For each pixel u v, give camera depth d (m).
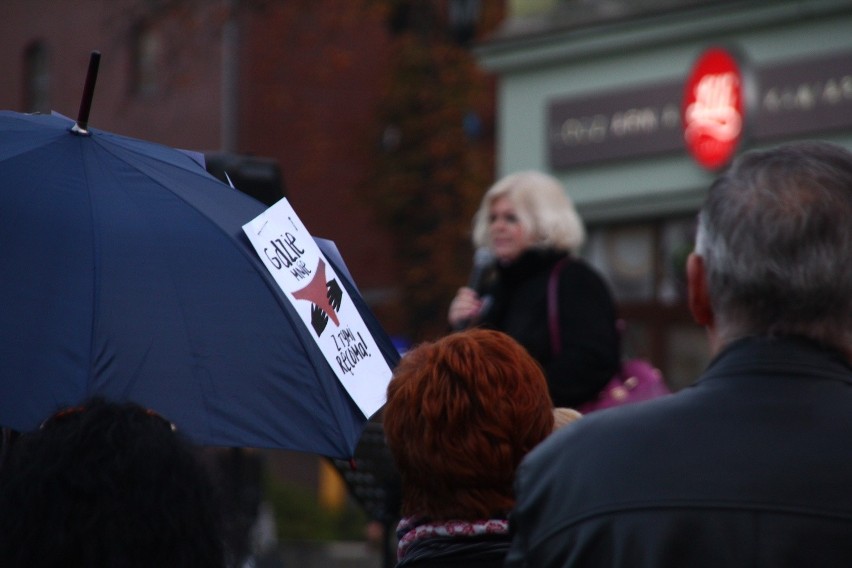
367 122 39.94
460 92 37.66
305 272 5.57
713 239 3.77
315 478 38.59
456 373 4.69
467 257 37.81
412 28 38.56
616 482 3.61
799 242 3.63
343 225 40.56
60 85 43.28
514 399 4.67
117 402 3.84
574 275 8.82
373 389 5.58
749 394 3.66
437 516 4.70
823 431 3.56
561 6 22.14
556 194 9.09
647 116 20.75
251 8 35.50
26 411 4.86
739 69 19.48
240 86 39.16
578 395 8.50
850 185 3.69
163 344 5.11
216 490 3.71
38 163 5.45
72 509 3.52
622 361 8.94
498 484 4.65
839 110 18.62
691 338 20.55
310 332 5.43
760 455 3.55
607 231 21.77
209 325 5.21
